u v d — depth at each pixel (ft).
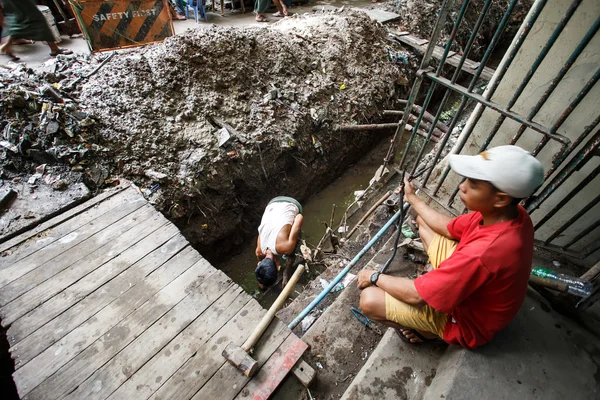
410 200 7.48
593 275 6.42
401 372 6.52
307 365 7.11
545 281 6.62
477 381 5.59
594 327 6.40
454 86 7.17
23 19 15.44
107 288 8.12
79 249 8.97
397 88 21.77
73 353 6.97
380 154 21.38
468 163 4.60
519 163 4.18
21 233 9.64
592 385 5.66
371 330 8.01
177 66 14.62
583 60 5.99
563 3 5.79
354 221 14.05
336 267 10.73
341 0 31.04
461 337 5.68
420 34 25.59
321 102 17.85
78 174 11.35
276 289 14.30
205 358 7.04
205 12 24.57
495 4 29.94
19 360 6.81
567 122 6.76
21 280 8.16
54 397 6.37
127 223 9.82
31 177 10.98
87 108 12.74
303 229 17.12
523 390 5.52
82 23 15.67
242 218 15.81
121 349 7.09
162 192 12.34
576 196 7.38
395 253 8.69
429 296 5.12
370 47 21.33
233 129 14.57
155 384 6.63
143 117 13.26
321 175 18.38
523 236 4.58
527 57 6.69
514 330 6.36
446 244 6.91
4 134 11.18
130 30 16.96
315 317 9.34
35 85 12.64
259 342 7.34
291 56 17.95
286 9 25.45
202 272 8.61
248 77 16.26
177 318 7.66
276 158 15.49
